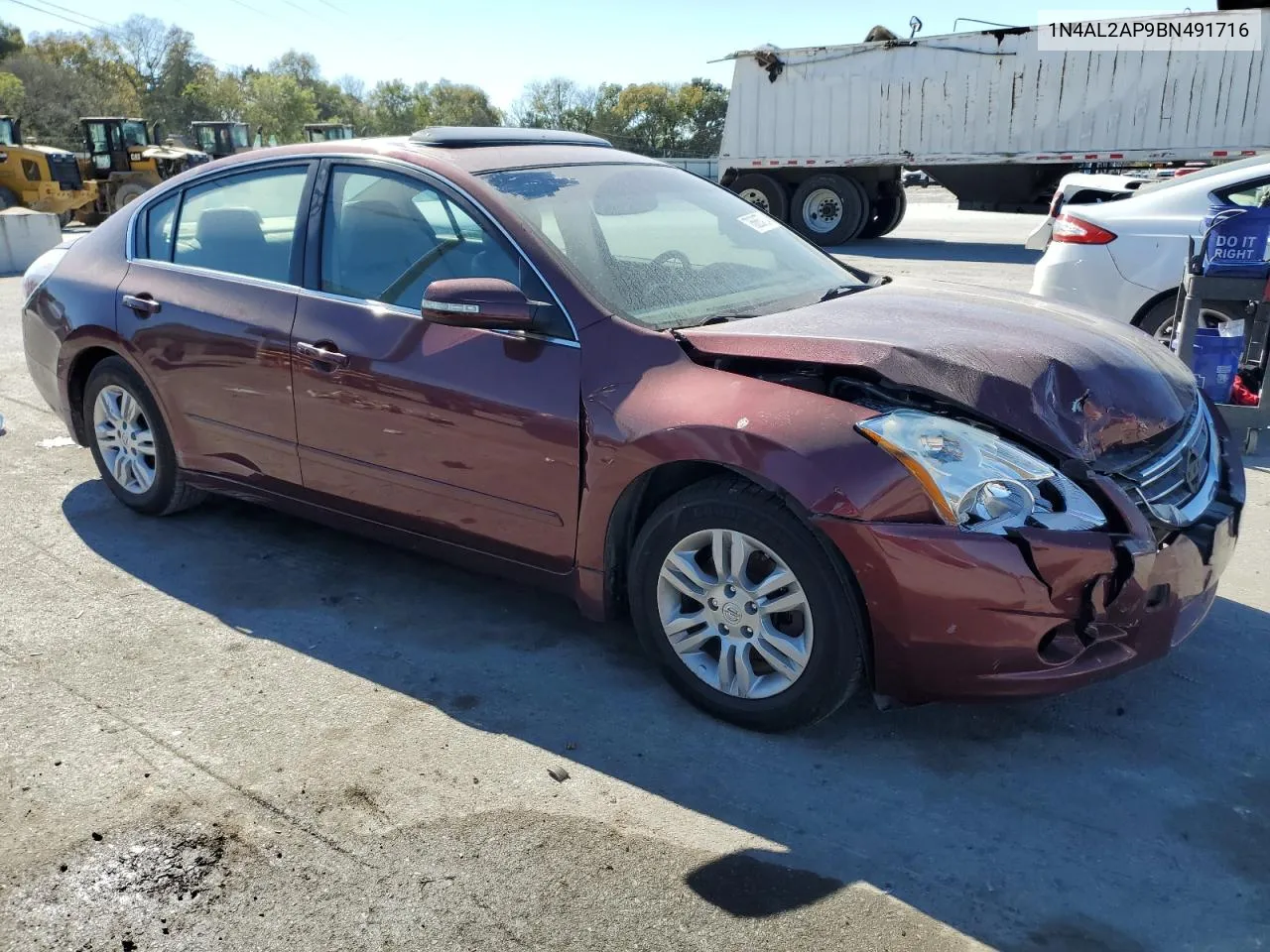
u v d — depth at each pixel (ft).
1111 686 10.64
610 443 9.74
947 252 52.70
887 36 57.11
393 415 11.25
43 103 239.09
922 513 8.51
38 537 14.33
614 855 8.05
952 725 9.93
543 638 11.62
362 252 11.88
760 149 60.59
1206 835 8.33
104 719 9.87
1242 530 14.90
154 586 12.83
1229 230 17.31
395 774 9.08
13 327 30.37
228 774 9.04
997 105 54.65
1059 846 8.20
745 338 9.71
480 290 10.01
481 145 12.43
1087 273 20.90
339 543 14.20
